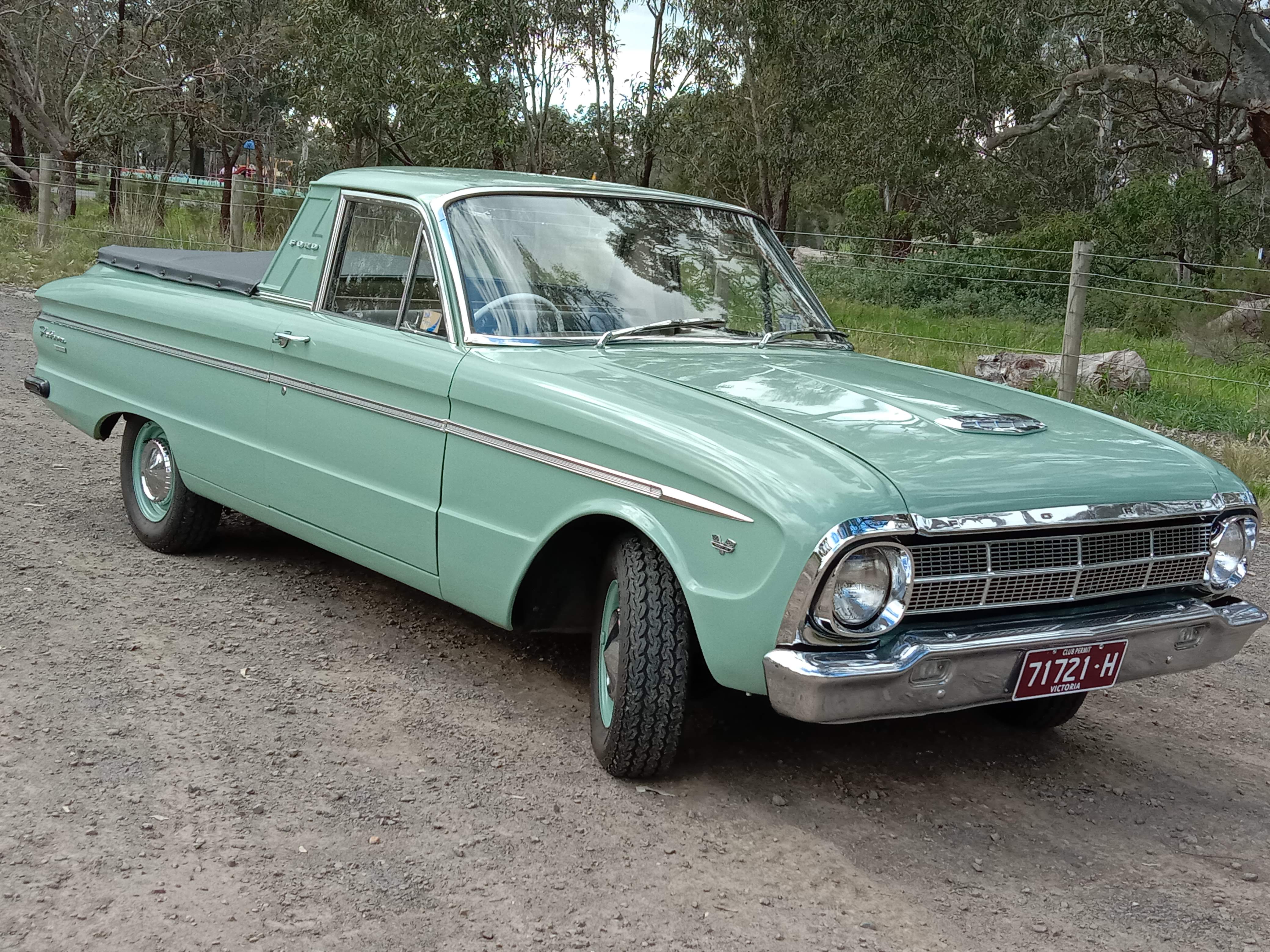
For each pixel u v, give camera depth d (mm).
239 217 17156
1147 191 24406
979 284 22859
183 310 4895
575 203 4320
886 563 2895
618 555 3398
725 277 4449
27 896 2633
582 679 4223
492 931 2650
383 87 19328
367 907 2705
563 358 3738
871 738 3951
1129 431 3750
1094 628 3135
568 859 2990
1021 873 3117
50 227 17859
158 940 2514
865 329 14234
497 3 18969
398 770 3406
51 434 7391
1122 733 4195
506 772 3445
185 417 4930
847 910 2865
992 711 4285
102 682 3824
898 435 3238
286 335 4363
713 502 3047
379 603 4840
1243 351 16344
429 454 3879
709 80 21469
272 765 3359
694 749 3727
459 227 4016
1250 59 18875
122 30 27188
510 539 3604
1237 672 4922
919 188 28219
